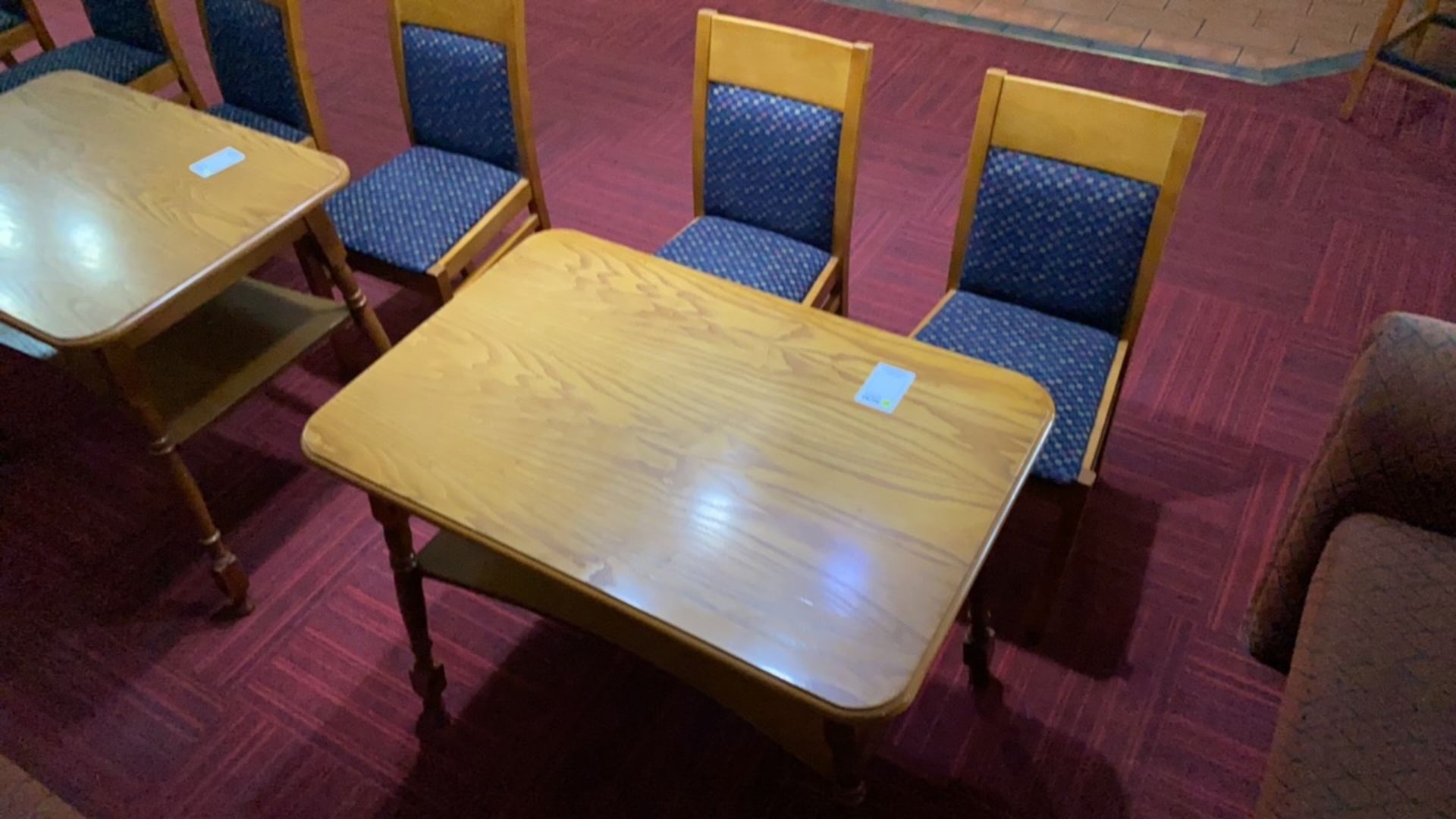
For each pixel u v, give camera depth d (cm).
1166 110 153
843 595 111
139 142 191
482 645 180
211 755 166
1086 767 160
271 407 224
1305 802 114
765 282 185
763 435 130
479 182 217
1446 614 127
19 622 186
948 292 185
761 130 187
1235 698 167
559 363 141
